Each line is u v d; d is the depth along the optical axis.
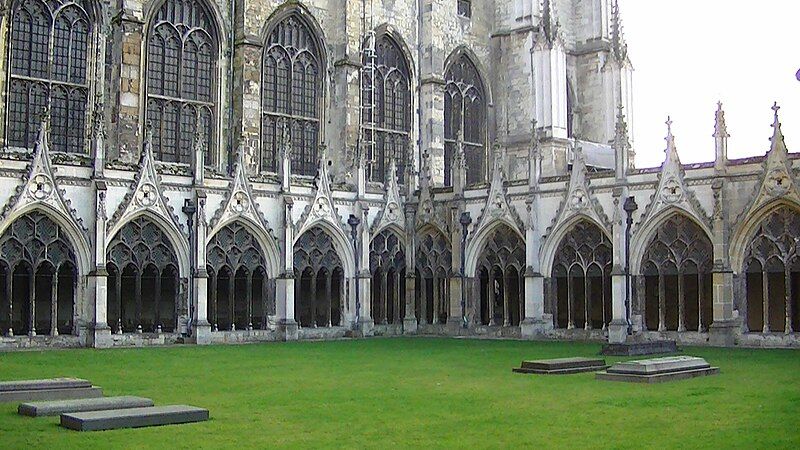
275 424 20.08
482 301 58.19
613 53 72.12
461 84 70.88
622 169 50.47
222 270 52.75
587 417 20.88
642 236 49.53
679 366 29.70
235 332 51.94
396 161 67.31
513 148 68.75
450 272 58.72
